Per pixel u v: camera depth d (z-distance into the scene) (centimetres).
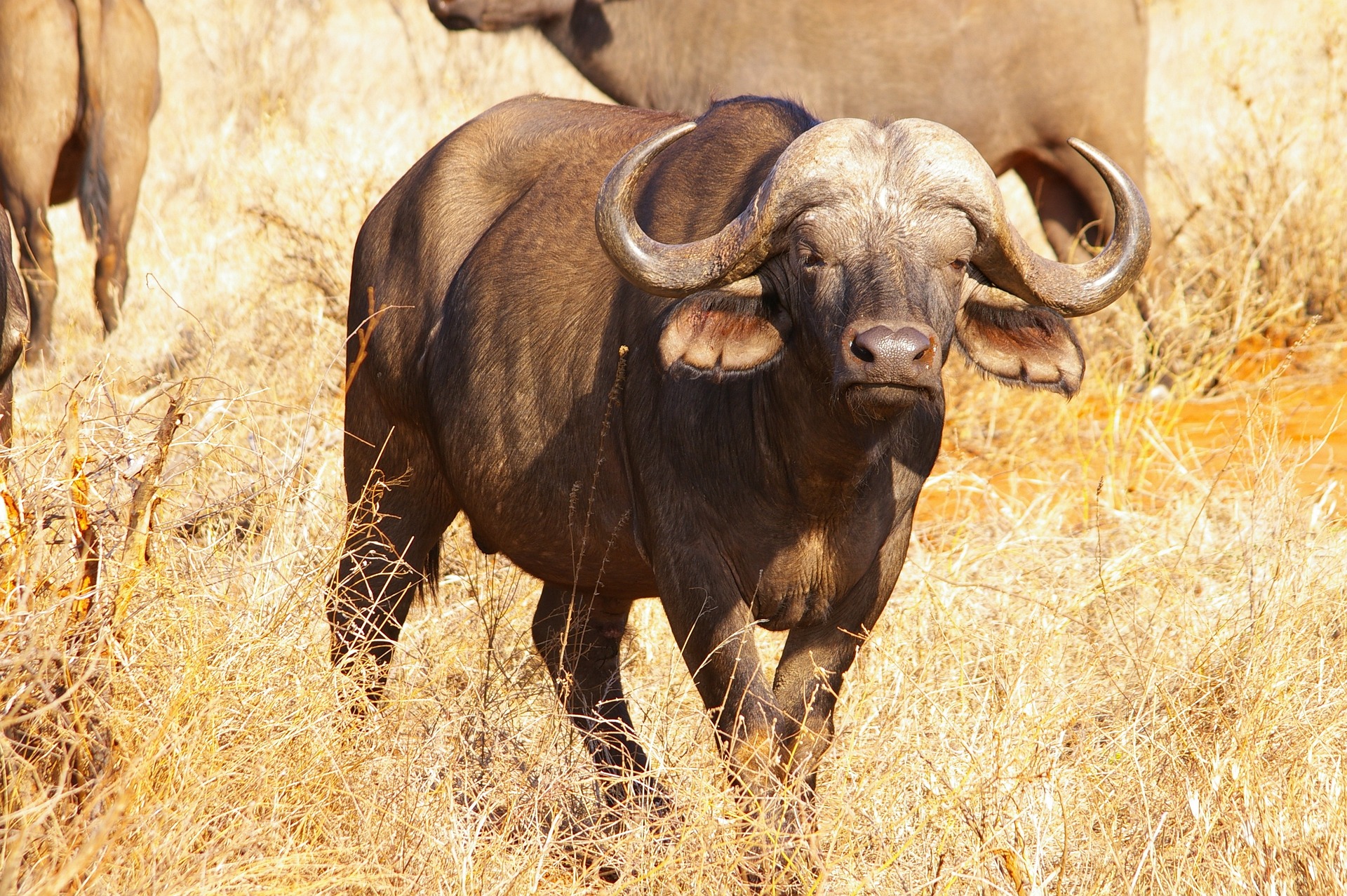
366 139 3359
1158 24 5784
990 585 1927
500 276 1578
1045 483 2381
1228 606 1852
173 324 3014
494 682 1688
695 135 1516
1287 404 2936
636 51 3148
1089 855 1338
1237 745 1440
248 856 1151
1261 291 3397
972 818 1333
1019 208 4141
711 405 1355
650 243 1241
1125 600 1917
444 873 1259
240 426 2108
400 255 1730
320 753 1303
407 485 1744
